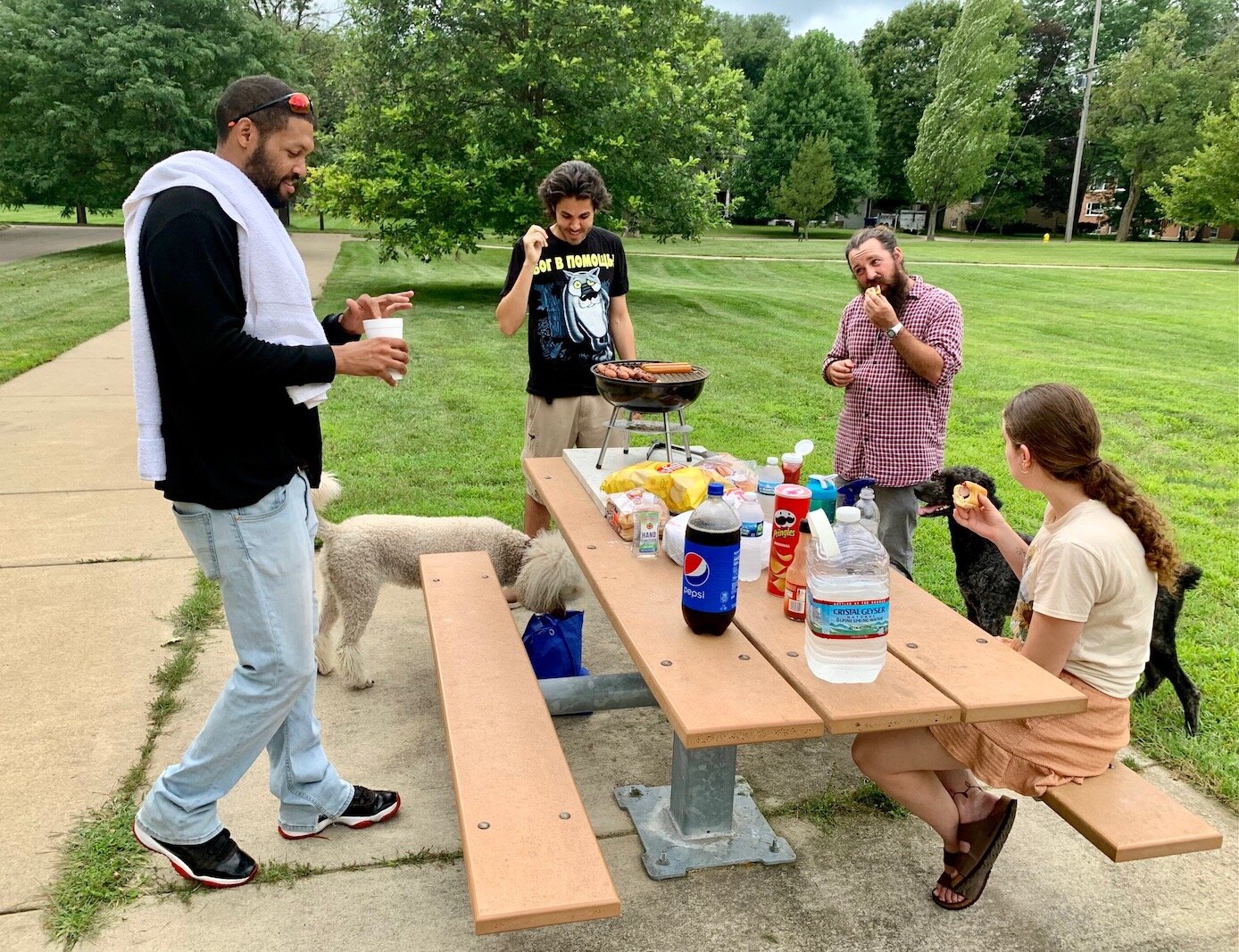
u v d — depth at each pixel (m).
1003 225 59.47
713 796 2.44
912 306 3.24
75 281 16.09
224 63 24.52
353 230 37.34
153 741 2.81
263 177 1.92
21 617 3.63
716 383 9.20
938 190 45.28
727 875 2.36
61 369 8.70
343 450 6.23
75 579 4.00
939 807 2.18
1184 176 30.30
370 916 2.16
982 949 2.13
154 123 23.77
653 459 3.37
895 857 2.46
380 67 14.62
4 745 2.77
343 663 3.22
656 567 2.46
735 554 2.00
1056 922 2.23
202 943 2.06
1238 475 6.49
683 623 2.12
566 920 1.57
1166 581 2.04
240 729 2.04
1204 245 42.97
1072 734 2.00
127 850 2.34
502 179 14.59
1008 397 8.95
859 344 3.33
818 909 2.25
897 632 2.15
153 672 3.23
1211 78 44.91
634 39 14.82
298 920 2.14
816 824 2.60
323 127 33.00
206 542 1.91
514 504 5.16
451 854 2.39
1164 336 13.70
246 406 1.87
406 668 3.42
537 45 13.71
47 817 2.45
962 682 1.90
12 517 4.76
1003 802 2.19
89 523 4.70
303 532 2.03
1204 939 2.19
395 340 1.96
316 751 2.39
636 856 2.44
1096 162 53.62
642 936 2.14
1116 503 2.01
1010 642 2.29
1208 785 2.79
